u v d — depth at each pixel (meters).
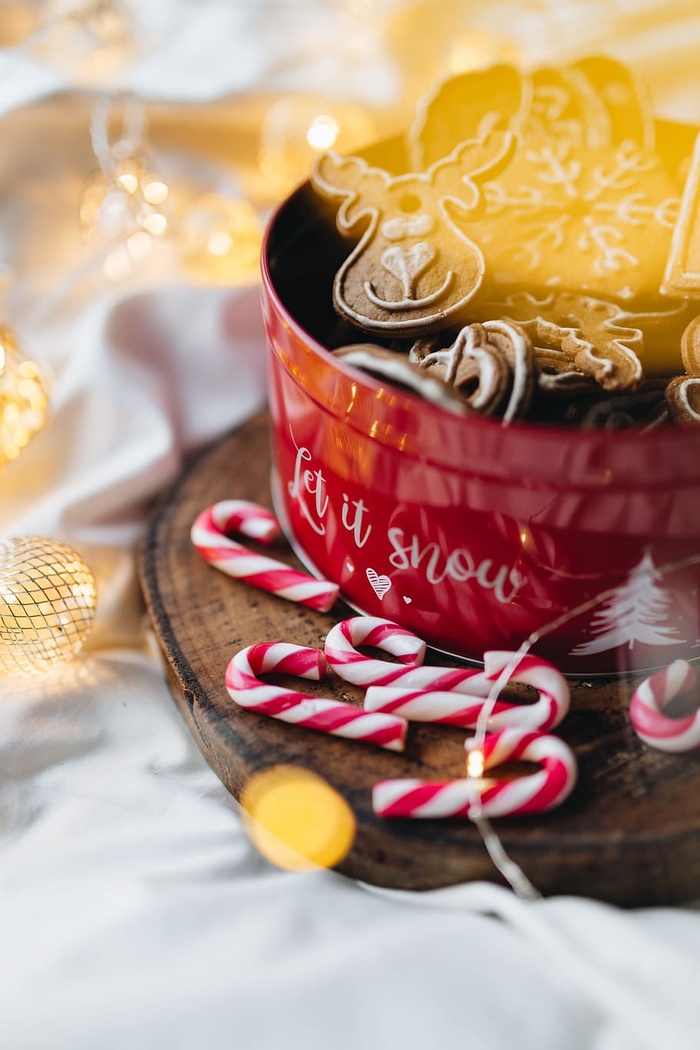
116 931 0.49
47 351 0.71
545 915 0.49
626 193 0.59
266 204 0.77
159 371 0.68
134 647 0.61
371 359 0.51
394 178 0.59
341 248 0.60
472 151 0.59
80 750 0.56
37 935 0.49
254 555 0.59
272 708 0.53
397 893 0.52
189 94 0.75
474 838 0.50
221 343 0.69
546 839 0.50
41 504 0.64
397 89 0.77
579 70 0.61
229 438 0.67
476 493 0.50
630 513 0.50
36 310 0.73
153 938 0.49
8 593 0.56
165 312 0.68
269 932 0.49
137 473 0.64
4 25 0.80
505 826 0.50
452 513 0.51
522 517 0.50
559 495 0.49
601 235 0.58
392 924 0.50
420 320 0.54
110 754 0.56
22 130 0.76
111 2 0.76
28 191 0.77
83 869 0.52
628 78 0.60
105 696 0.57
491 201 0.58
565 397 0.53
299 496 0.58
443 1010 0.47
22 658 0.56
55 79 0.74
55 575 0.56
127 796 0.54
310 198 0.60
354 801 0.51
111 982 0.47
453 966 0.48
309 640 0.57
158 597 0.59
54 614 0.56
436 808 0.50
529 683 0.53
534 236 0.58
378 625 0.55
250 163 0.79
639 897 0.50
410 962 0.48
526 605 0.53
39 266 0.75
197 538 0.60
